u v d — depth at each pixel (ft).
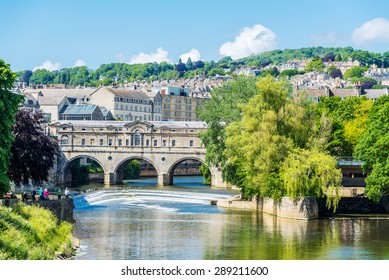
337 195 410.93
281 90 435.94
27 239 257.34
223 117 514.27
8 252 225.97
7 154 287.69
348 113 584.81
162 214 445.78
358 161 515.09
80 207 484.74
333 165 411.34
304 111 432.66
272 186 422.41
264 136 421.18
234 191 610.65
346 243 329.31
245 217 427.74
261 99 435.53
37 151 398.42
